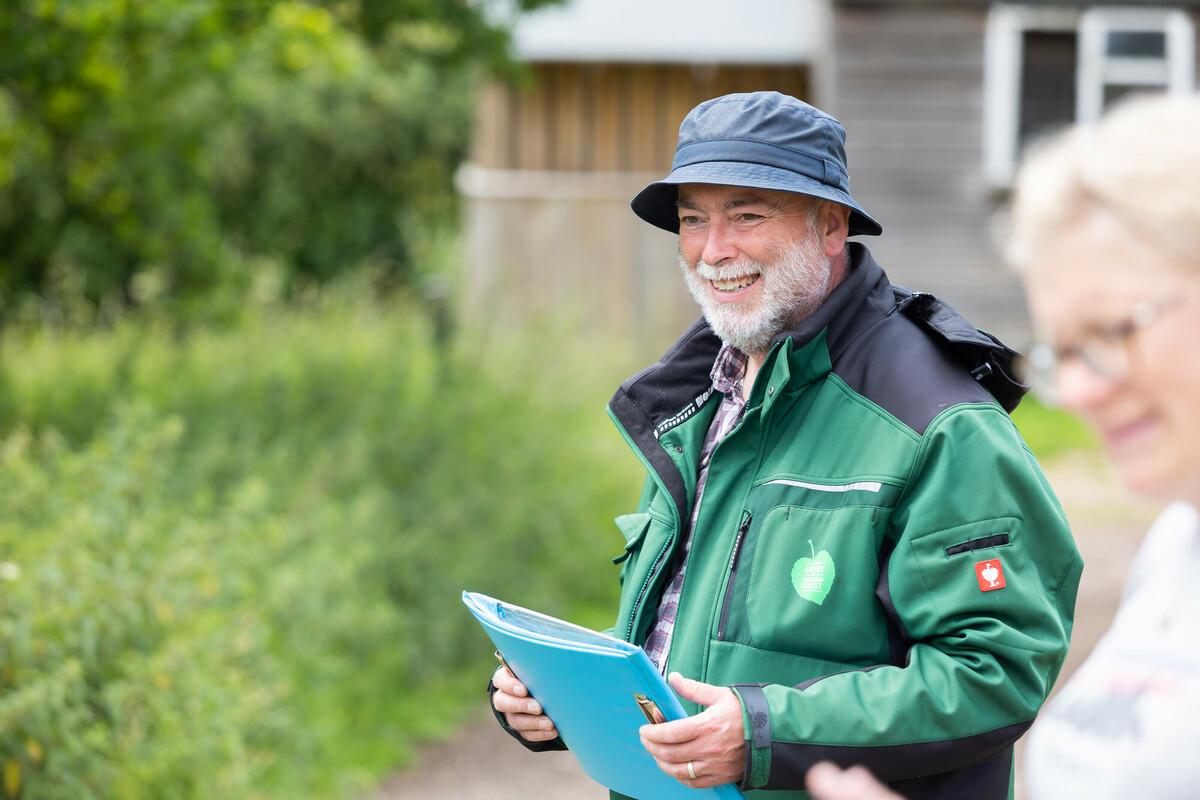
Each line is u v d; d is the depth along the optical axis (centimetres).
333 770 629
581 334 1126
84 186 1148
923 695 247
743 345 301
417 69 2122
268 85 1888
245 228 2106
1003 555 254
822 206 298
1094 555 1074
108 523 524
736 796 250
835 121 303
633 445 315
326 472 805
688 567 291
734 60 2147
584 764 290
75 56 914
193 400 893
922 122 1872
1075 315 145
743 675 272
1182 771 145
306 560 693
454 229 2328
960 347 281
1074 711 159
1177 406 141
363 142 2198
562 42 2138
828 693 250
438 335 1048
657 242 1880
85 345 1033
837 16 1862
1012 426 271
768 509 279
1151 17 1864
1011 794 286
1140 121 144
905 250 1889
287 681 599
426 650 766
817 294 297
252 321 1095
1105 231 143
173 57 995
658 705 247
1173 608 157
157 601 499
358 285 1197
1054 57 1903
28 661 440
